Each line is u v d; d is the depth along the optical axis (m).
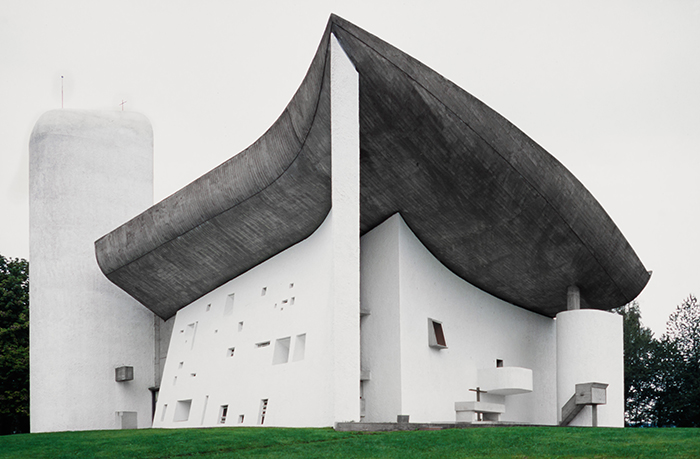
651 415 46.31
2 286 41.00
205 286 28.92
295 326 23.45
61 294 32.41
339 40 19.05
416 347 23.09
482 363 25.83
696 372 45.06
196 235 26.55
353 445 15.62
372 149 20.89
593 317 24.92
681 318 47.00
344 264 19.05
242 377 25.23
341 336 18.84
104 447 16.48
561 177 22.05
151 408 33.16
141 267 29.89
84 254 32.91
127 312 33.31
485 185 21.58
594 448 14.51
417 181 21.70
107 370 32.56
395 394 22.38
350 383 18.84
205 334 28.34
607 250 24.44
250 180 23.31
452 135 20.25
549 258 24.44
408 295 23.11
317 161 21.27
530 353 28.19
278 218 24.11
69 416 31.67
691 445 14.55
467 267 25.25
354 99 19.33
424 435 16.69
